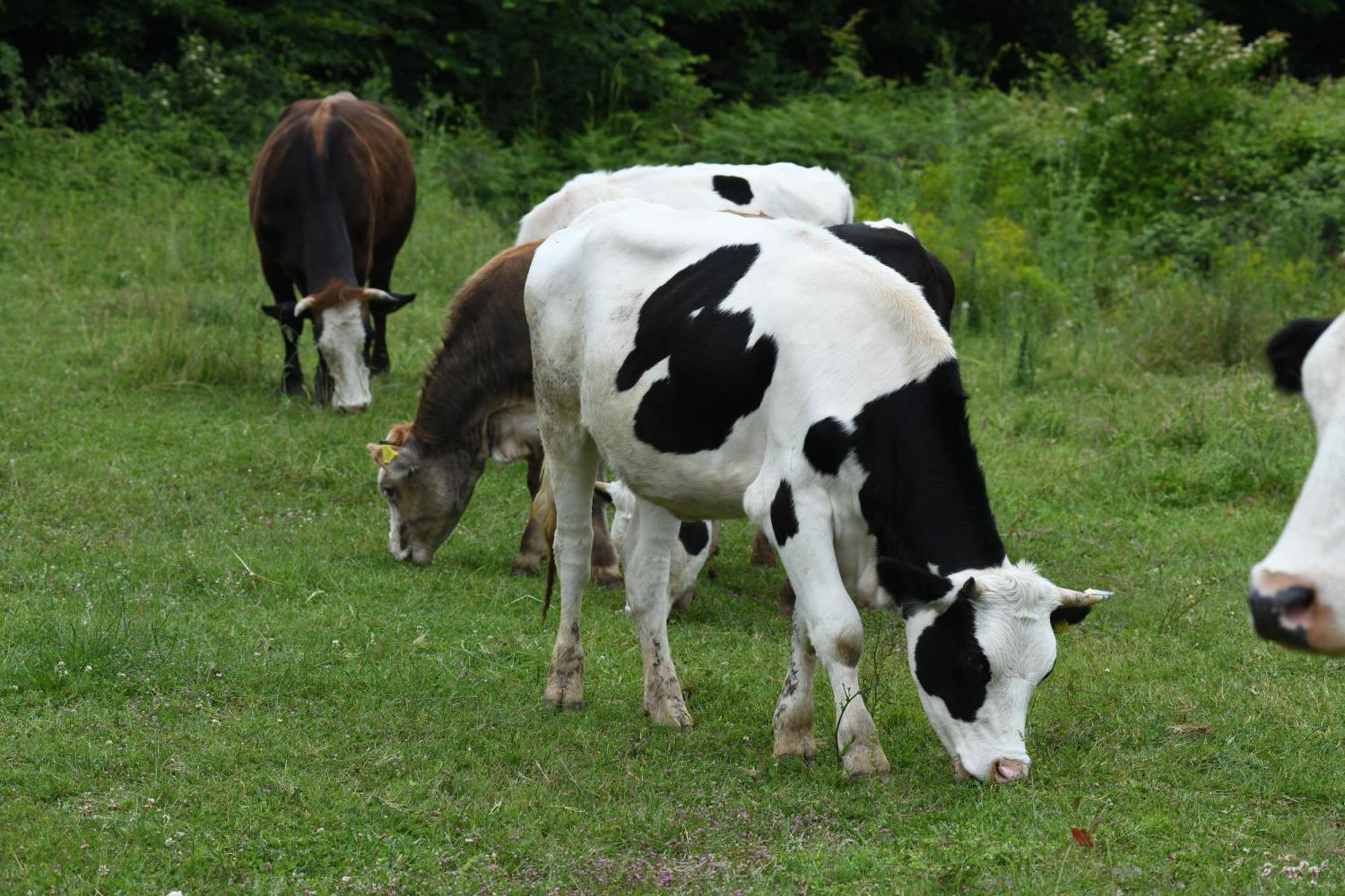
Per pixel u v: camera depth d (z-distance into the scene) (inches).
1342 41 1219.9
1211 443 392.8
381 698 236.2
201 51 802.2
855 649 201.8
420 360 504.7
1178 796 199.9
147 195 689.6
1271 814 195.9
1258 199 674.2
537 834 187.2
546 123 916.6
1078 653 265.1
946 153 759.1
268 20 882.8
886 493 196.5
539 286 242.5
